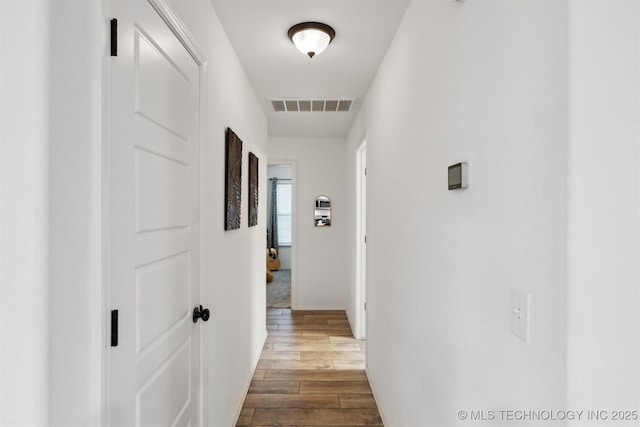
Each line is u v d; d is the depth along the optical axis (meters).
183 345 1.34
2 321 0.64
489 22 0.90
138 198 0.98
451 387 1.15
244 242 2.49
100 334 0.78
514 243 0.79
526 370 0.75
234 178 2.09
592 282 0.63
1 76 0.64
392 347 2.00
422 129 1.47
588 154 0.62
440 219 1.26
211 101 1.67
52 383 0.66
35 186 0.64
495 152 0.87
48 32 0.65
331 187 4.70
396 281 1.92
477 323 0.97
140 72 0.98
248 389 2.60
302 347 3.42
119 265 0.87
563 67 0.64
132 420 0.95
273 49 2.16
